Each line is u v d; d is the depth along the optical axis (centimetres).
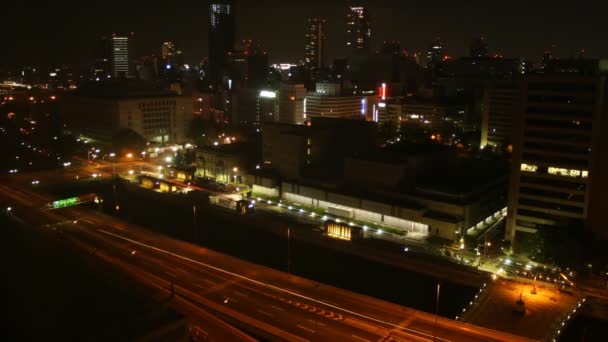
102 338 5528
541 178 14288
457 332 9644
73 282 6769
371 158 18812
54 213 18038
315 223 17225
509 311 10775
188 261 13362
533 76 14000
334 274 13500
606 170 13275
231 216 17500
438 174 18738
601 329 10700
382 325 9919
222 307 10681
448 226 15575
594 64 14462
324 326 9869
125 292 6681
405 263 13325
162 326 5853
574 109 13488
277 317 10244
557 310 10844
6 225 8731
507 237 15150
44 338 5444
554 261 12938
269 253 14925
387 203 17075
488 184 17662
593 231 13688
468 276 12481
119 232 15938
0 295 6266
